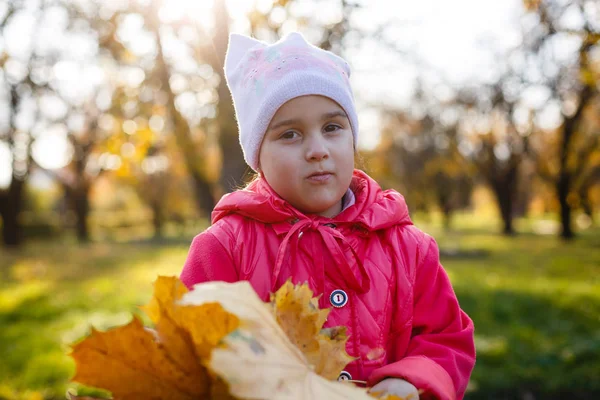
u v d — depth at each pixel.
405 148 24.97
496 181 21.83
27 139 15.03
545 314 5.86
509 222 21.92
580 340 4.75
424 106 20.72
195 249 1.28
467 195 30.86
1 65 6.53
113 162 4.39
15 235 19.05
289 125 1.23
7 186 18.75
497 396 3.69
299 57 1.29
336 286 1.22
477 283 8.25
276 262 1.19
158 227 29.66
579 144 17.27
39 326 5.88
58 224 26.55
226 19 2.82
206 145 5.61
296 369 0.78
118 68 4.98
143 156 4.43
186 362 0.80
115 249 19.03
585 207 22.53
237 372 0.70
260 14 2.95
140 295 7.92
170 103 4.51
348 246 1.24
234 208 1.29
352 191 1.40
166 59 4.45
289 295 0.92
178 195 29.64
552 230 25.48
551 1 4.24
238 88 1.41
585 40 3.77
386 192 1.44
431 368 1.14
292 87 1.23
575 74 8.62
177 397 0.82
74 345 0.80
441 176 27.86
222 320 0.75
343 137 1.26
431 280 1.33
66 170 21.34
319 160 1.21
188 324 0.77
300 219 1.25
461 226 30.27
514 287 7.65
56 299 7.67
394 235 1.33
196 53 3.99
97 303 7.27
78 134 17.48
